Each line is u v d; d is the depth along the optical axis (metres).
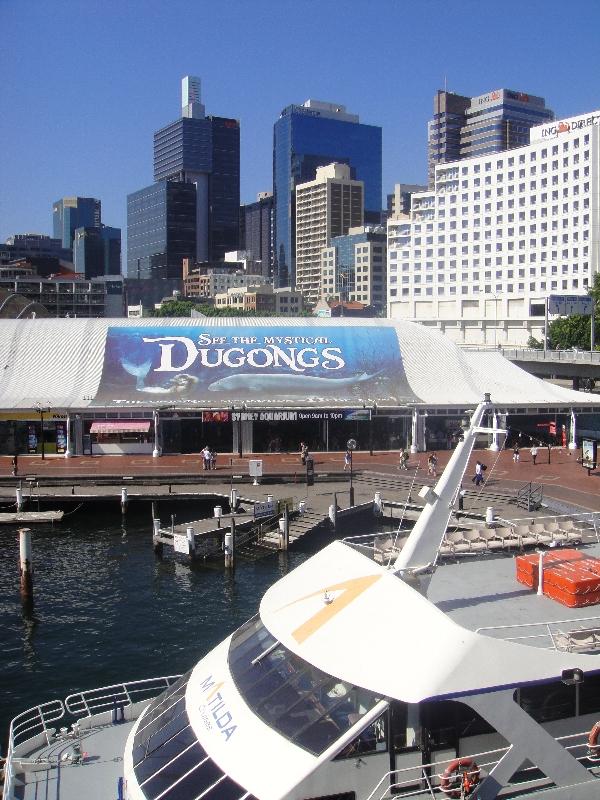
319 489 64.81
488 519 49.97
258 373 84.44
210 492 63.28
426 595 19.89
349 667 16.81
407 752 16.38
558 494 59.62
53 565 49.75
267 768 16.11
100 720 21.50
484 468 69.19
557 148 198.00
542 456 78.31
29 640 38.22
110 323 91.38
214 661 19.64
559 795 16.72
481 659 16.48
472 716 16.75
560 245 198.00
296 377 84.31
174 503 62.91
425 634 16.77
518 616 19.41
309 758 15.98
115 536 56.16
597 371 128.25
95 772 19.22
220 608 42.34
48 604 43.03
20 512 60.16
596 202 189.62
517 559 21.72
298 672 17.50
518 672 16.66
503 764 16.44
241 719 17.20
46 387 81.69
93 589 45.41
